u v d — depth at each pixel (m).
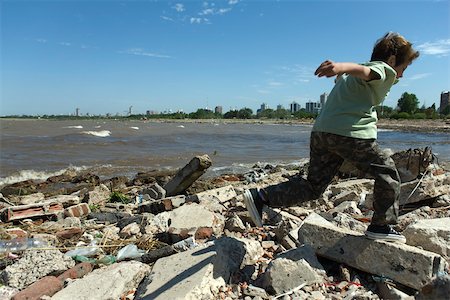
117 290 3.73
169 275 3.78
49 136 39.38
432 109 103.62
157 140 39.09
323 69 3.28
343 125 3.60
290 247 4.80
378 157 3.65
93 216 7.96
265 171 16.92
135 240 5.80
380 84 3.56
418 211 6.17
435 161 8.02
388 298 3.48
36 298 3.80
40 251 4.74
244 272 4.05
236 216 6.25
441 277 2.97
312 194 3.94
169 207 8.36
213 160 24.09
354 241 3.96
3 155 23.61
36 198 11.55
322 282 3.73
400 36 3.80
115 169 19.55
